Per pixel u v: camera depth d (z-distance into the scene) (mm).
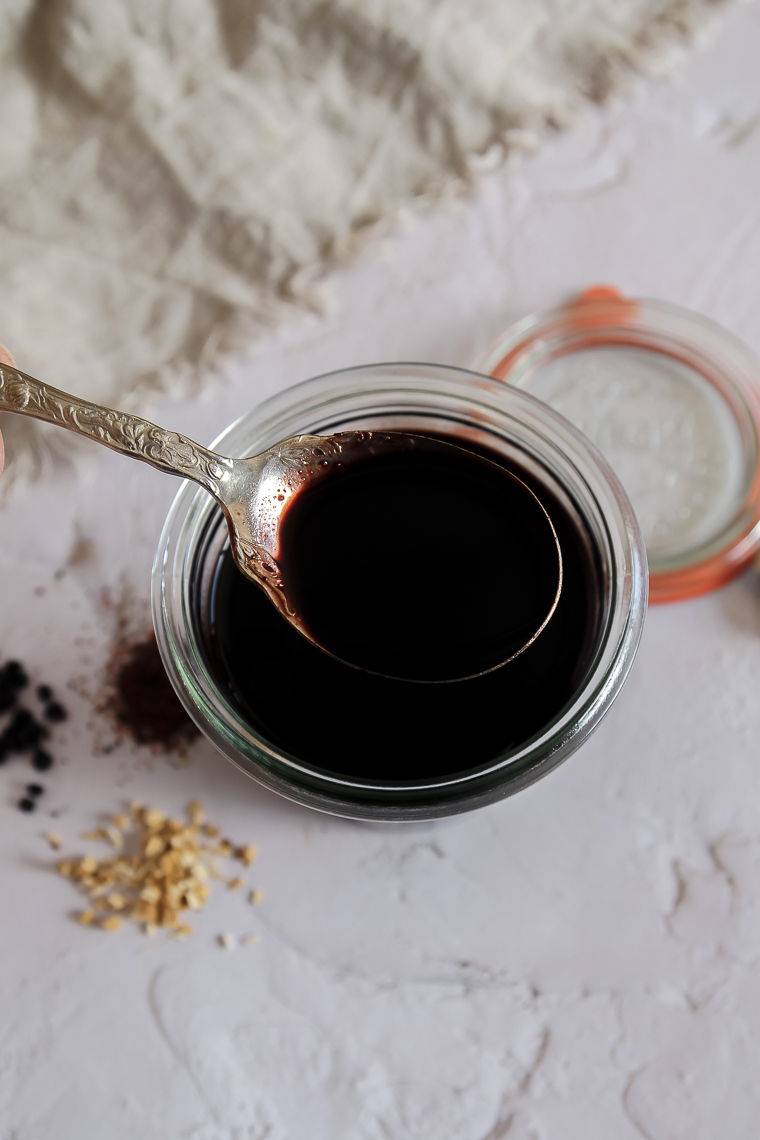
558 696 346
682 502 408
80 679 405
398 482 348
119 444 340
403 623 340
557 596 339
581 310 415
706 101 428
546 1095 379
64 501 414
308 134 424
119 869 394
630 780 392
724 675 396
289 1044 384
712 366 416
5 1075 384
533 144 426
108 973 389
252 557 343
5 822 398
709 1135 375
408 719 345
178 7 417
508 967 385
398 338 420
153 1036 385
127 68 418
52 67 417
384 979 386
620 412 417
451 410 370
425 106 424
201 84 422
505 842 391
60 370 418
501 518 344
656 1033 381
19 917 393
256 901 390
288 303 420
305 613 342
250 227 421
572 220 424
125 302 422
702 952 384
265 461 346
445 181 426
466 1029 383
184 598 354
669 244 422
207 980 388
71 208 421
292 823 395
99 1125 381
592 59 426
